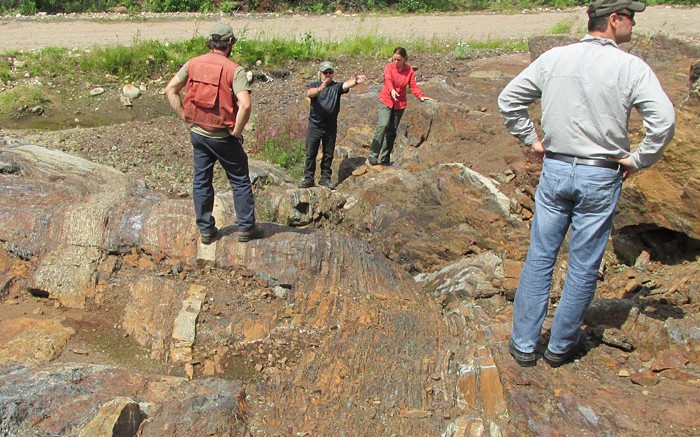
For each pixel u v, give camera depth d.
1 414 3.37
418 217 6.59
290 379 4.48
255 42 13.90
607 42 3.64
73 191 6.11
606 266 5.56
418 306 5.43
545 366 4.15
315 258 5.52
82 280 5.25
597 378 4.07
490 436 3.70
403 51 7.72
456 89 10.07
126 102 11.96
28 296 5.25
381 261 6.08
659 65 7.02
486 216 6.16
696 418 3.62
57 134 9.76
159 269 5.42
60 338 4.73
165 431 3.53
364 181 7.62
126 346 4.79
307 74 13.03
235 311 5.07
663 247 5.54
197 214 5.34
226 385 4.07
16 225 5.54
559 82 3.65
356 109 9.59
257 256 5.46
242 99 4.80
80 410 3.52
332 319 5.05
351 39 15.23
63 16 17.95
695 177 4.96
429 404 4.12
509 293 5.30
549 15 19.69
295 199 7.02
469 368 4.11
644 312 4.58
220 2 19.88
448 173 6.51
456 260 6.26
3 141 7.20
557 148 3.75
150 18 18.11
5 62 12.89
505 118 3.95
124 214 5.66
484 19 19.17
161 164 8.87
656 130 3.46
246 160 5.30
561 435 3.69
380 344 4.78
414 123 8.38
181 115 5.05
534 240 3.97
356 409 4.14
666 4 19.58
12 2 18.55
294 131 9.68
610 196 3.70
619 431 3.64
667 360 4.04
